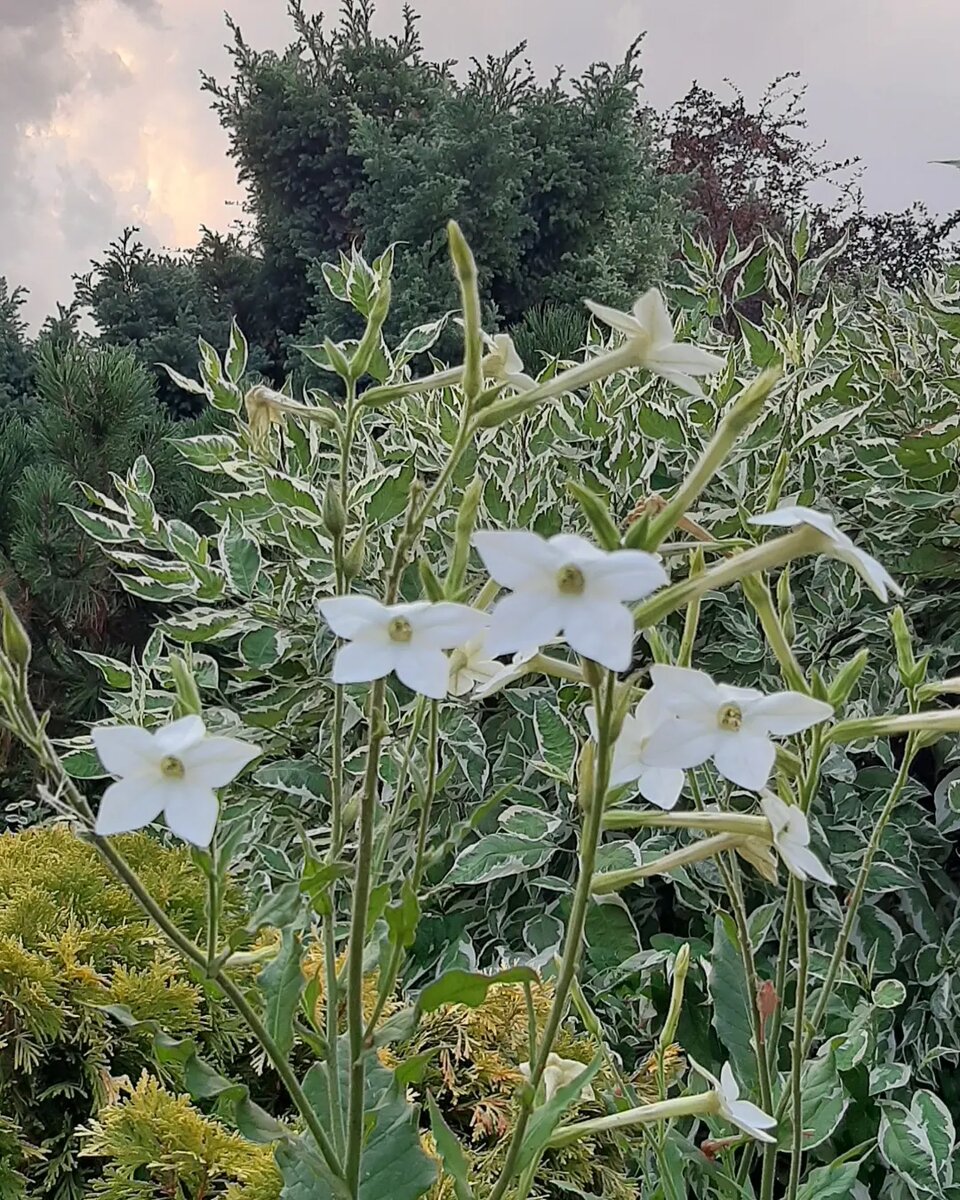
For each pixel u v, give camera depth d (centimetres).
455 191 352
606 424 132
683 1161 63
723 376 125
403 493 98
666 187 469
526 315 316
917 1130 78
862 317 188
